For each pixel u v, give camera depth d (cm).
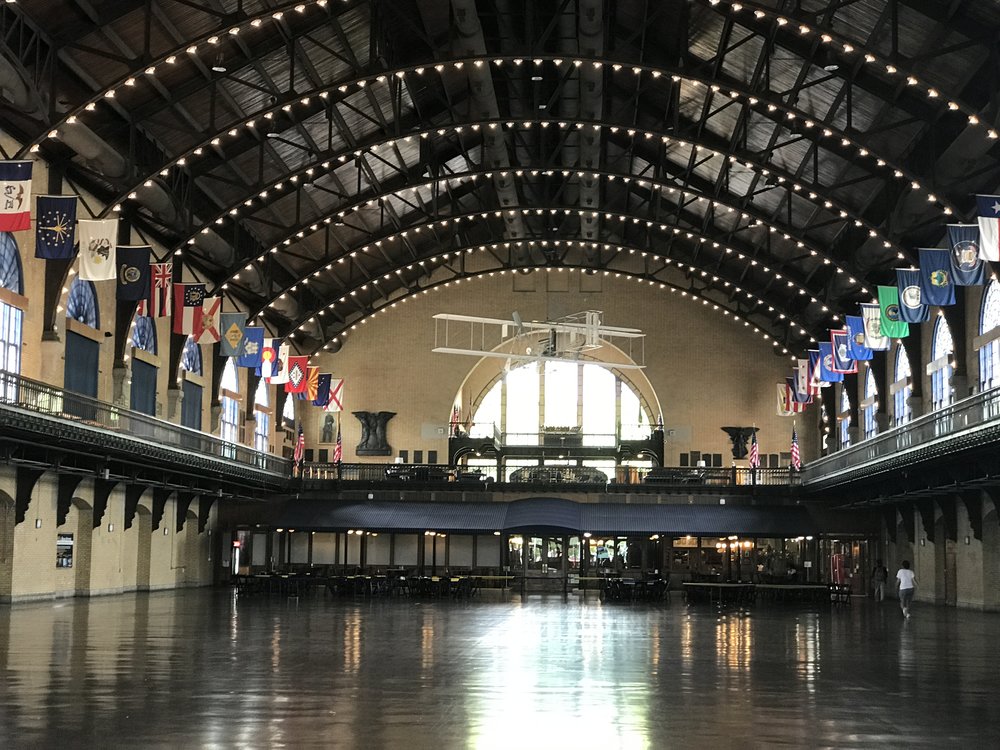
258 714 1531
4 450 3638
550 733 1405
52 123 3575
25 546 4094
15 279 3847
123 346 4669
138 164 4394
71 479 4366
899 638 3041
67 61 3691
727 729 1453
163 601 4478
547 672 2064
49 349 4003
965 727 1495
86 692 1731
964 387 4669
